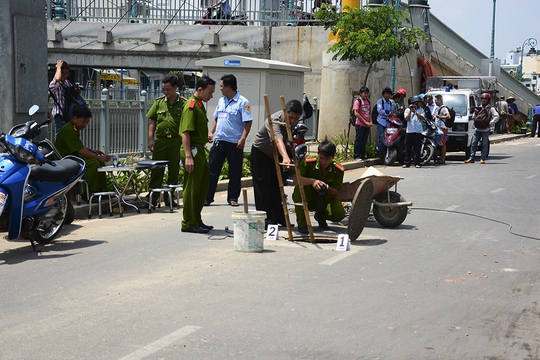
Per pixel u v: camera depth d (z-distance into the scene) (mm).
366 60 20906
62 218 9422
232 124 12258
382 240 9578
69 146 10930
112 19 25953
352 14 20812
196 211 9914
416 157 19984
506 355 5285
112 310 6211
